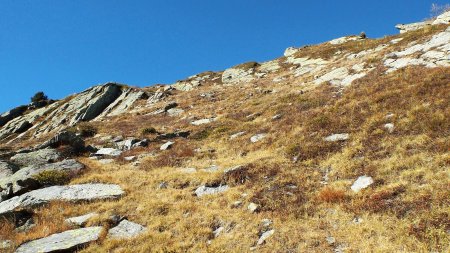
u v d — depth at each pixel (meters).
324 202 14.67
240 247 12.68
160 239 13.66
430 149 16.11
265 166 19.61
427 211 12.01
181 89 69.19
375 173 15.81
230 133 29.48
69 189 19.19
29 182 19.88
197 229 14.16
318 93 32.59
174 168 22.48
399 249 10.77
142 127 38.66
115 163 25.11
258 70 66.00
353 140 19.88
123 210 16.48
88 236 14.00
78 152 28.06
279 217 14.23
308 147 20.72
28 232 15.00
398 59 31.88
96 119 54.50
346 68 37.47
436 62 27.44
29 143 46.44
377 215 12.76
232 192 17.23
